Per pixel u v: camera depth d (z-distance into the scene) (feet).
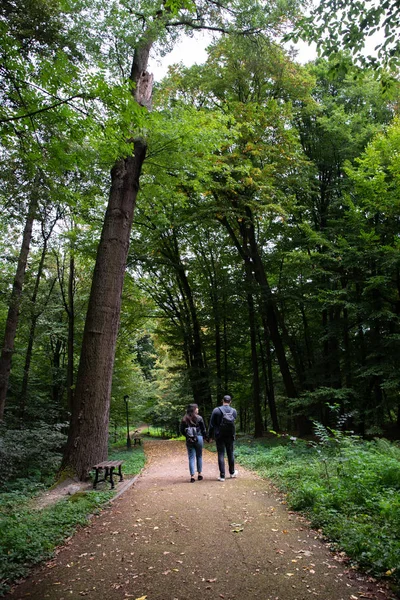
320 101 60.59
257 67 48.47
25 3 20.27
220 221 60.23
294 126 58.65
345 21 17.17
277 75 50.70
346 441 23.38
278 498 20.36
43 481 29.89
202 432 28.02
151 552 13.46
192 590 10.65
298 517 16.72
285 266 59.52
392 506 14.46
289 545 13.53
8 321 43.24
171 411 104.94
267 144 50.08
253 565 12.05
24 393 54.49
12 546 13.64
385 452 26.04
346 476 19.20
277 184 52.90
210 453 47.85
